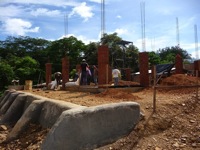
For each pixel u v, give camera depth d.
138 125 7.66
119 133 7.40
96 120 7.20
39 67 66.12
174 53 59.56
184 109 8.68
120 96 11.02
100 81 16.12
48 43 82.12
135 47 45.28
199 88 11.37
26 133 9.88
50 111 9.58
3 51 79.56
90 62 46.91
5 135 10.66
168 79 13.28
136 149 6.82
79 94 14.14
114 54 42.97
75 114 7.02
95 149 6.97
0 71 47.53
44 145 6.83
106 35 44.38
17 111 13.41
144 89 13.77
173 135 7.33
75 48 60.66
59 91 18.27
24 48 80.06
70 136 6.84
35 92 18.06
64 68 20.36
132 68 43.03
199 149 6.65
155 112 8.30
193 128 7.58
